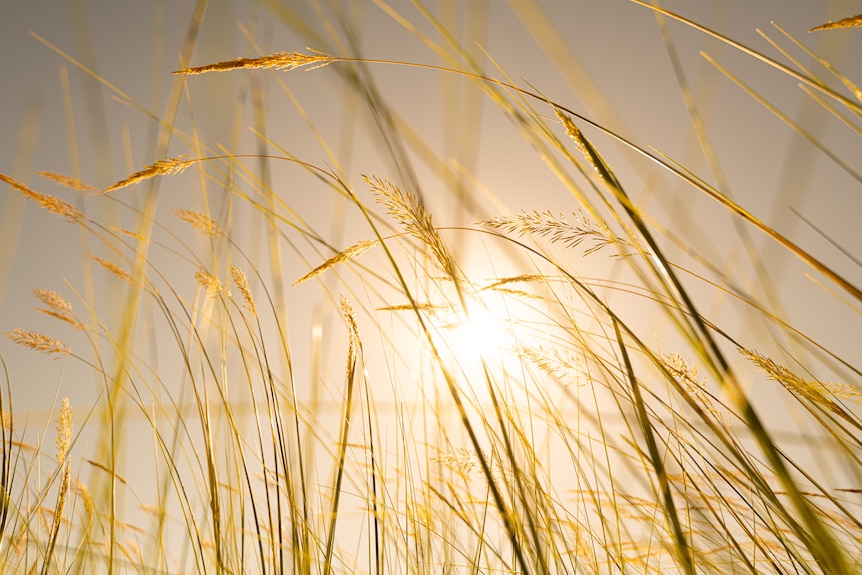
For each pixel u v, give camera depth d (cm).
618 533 105
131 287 102
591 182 88
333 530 102
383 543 106
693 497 94
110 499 103
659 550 103
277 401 103
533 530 88
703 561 95
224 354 104
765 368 90
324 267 100
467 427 89
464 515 110
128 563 105
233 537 103
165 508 105
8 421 105
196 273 102
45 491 109
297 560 101
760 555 98
